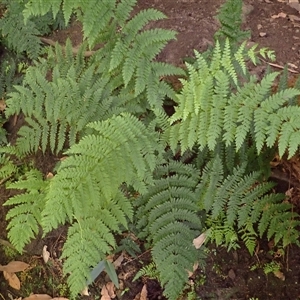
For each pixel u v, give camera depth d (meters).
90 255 1.28
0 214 1.62
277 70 1.56
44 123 1.48
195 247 1.34
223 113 1.24
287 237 1.31
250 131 1.31
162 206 1.34
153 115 1.45
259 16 1.74
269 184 1.33
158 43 1.35
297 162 1.41
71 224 1.40
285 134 1.14
